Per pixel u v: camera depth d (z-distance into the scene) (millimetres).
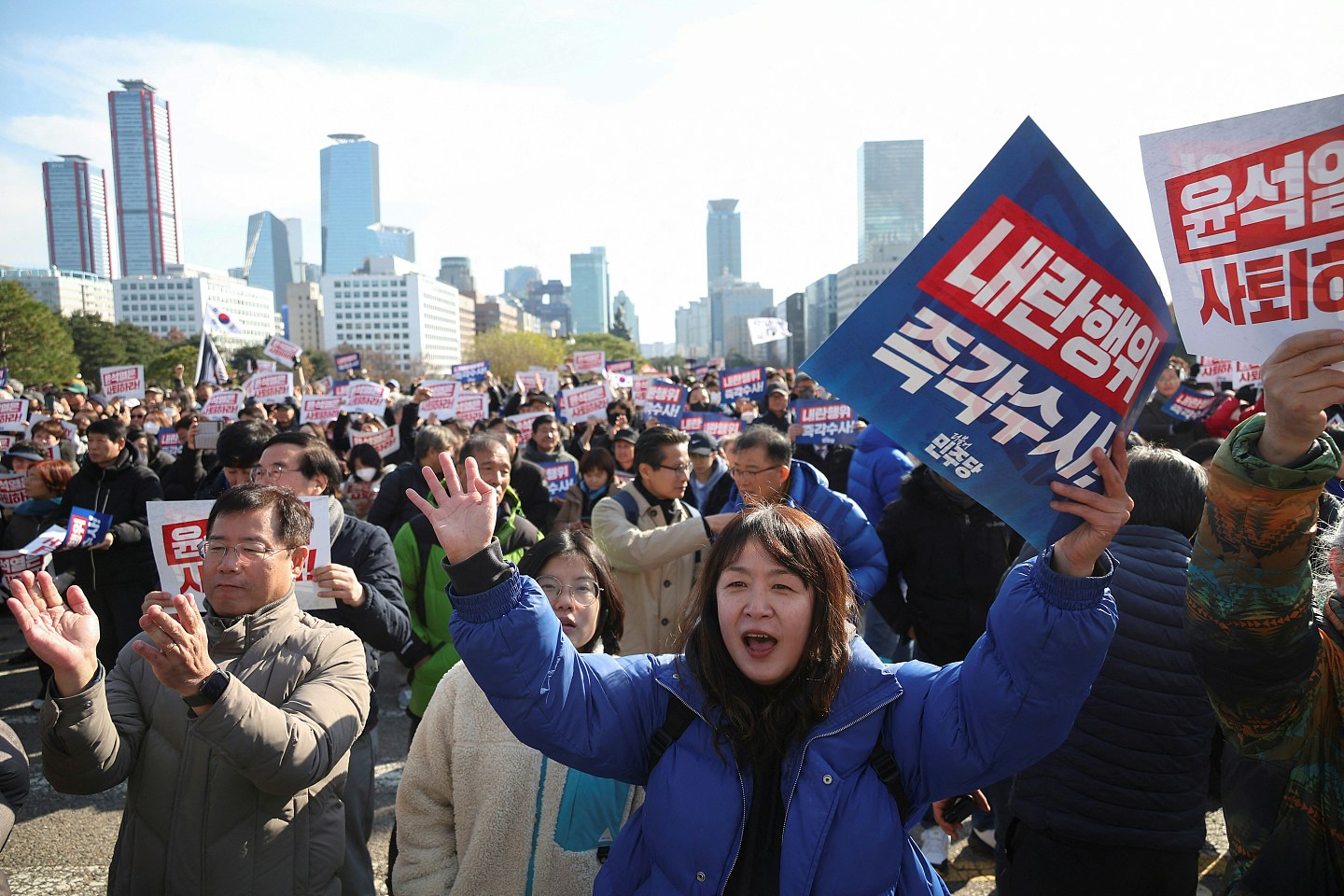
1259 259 1579
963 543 4035
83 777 2082
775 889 1584
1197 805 2344
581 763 1711
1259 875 1833
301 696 2314
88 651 2064
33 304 45562
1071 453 1528
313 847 2334
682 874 1605
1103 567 1513
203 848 2211
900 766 1644
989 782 1604
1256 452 1566
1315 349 1441
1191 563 1743
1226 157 1597
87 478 5801
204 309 20766
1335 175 1506
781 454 3990
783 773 1624
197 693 1991
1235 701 1767
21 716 5812
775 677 1631
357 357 22938
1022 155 1515
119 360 64250
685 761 1659
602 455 7203
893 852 1573
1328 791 1723
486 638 1609
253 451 4301
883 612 4355
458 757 2266
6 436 12305
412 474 5676
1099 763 2309
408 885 2303
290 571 2514
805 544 1653
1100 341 1529
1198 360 12656
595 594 2506
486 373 20703
